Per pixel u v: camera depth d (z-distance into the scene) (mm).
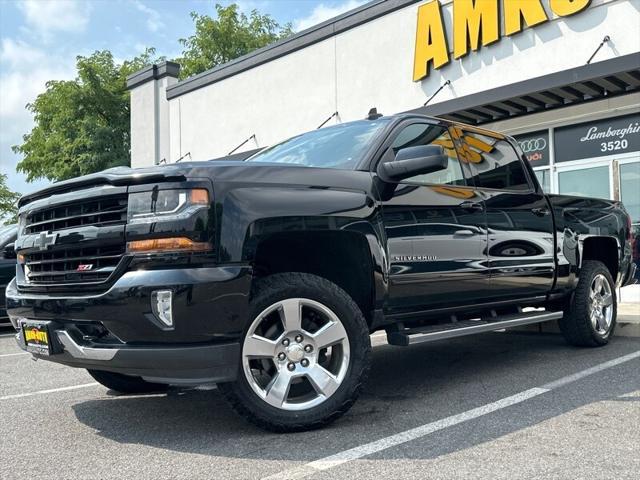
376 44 13914
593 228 6000
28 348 3758
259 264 3926
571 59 10914
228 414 4020
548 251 5336
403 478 2801
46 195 3744
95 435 3648
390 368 5434
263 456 3139
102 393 4793
